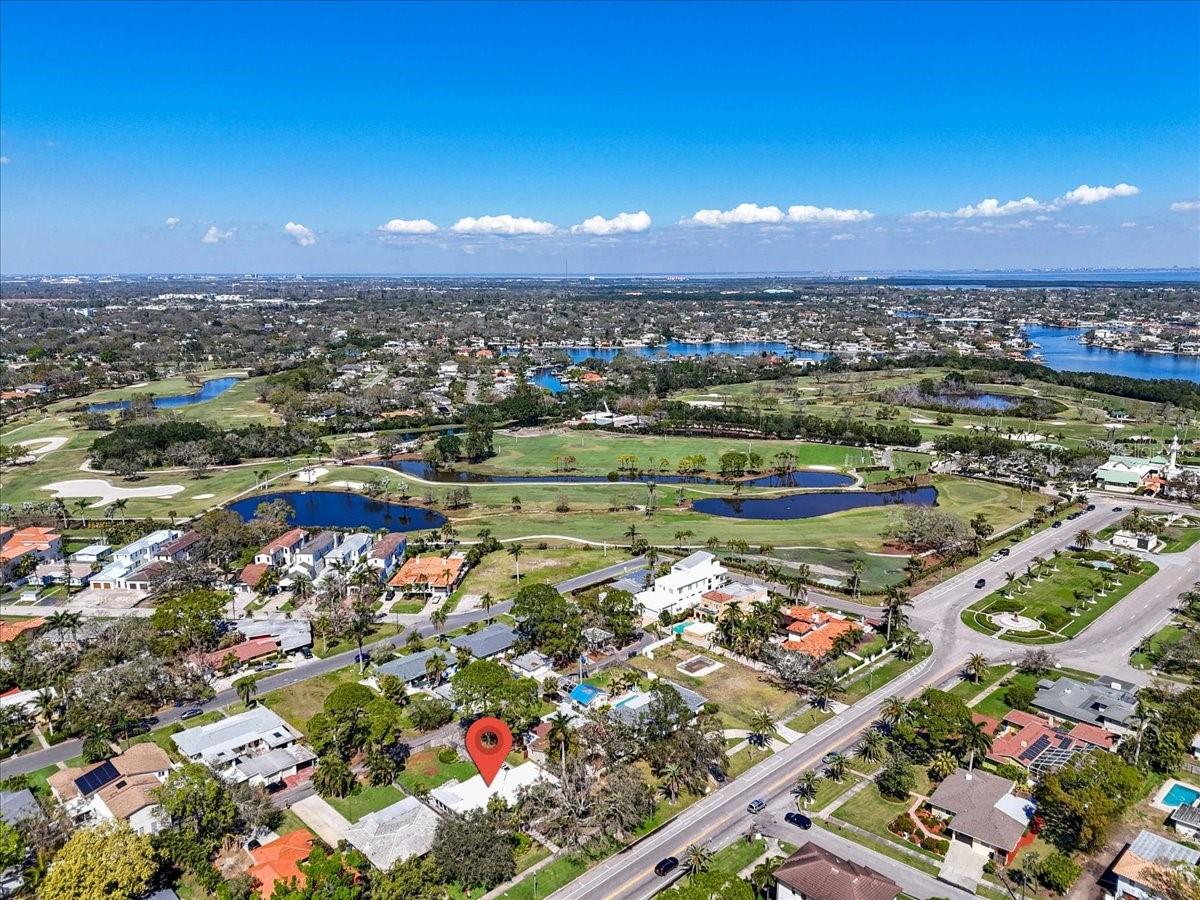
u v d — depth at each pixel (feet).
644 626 563.89
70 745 422.41
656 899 288.30
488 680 428.97
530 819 357.20
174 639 502.38
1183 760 394.32
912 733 403.34
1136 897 306.76
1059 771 366.63
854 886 294.87
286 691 478.18
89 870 290.97
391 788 385.09
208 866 321.73
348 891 291.58
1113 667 495.41
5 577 635.25
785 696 470.80
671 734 401.49
